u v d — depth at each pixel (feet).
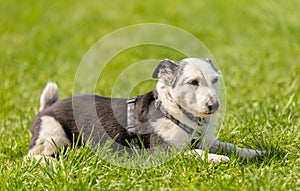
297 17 59.82
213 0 88.02
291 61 49.70
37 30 67.62
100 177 23.62
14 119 35.35
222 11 78.95
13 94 40.88
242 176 23.13
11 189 22.98
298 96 36.19
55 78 46.11
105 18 77.61
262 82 42.39
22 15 78.28
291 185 22.31
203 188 21.89
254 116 33.24
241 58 51.31
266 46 55.98
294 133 29.35
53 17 77.66
